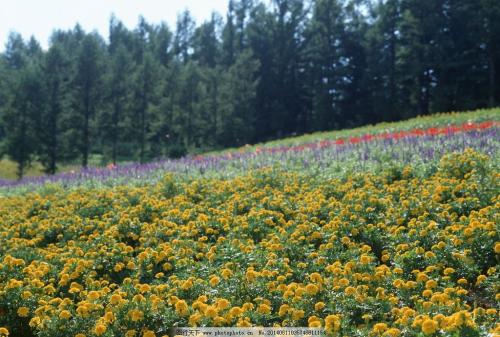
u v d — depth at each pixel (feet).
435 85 171.12
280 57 211.20
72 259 24.36
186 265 23.72
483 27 159.53
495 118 74.54
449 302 16.98
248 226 28.68
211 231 28.78
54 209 38.22
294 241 24.99
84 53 166.71
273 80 210.38
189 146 186.50
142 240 28.73
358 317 18.06
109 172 57.36
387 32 187.32
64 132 155.53
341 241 25.04
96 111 170.91
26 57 227.81
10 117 152.56
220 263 23.58
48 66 160.35
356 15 203.82
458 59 166.91
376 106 179.73
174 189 41.01
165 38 272.72
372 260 23.08
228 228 29.09
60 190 50.55
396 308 17.54
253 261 23.09
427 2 169.89
